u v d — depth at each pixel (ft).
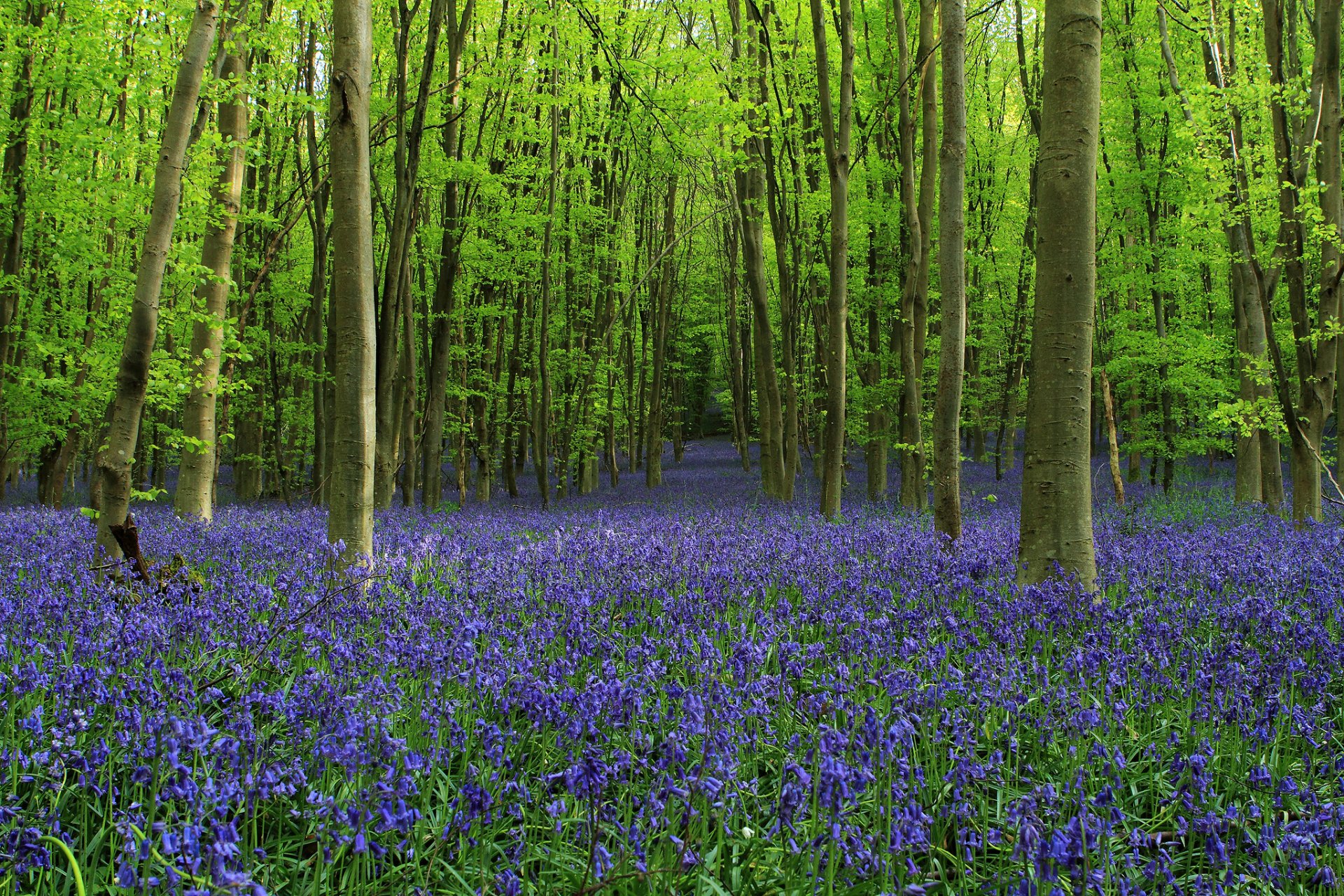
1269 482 48.65
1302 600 20.39
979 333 91.71
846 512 50.52
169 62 39.55
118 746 11.03
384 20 53.83
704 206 110.11
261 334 61.87
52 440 57.52
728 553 26.32
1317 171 40.40
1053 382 21.15
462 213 61.57
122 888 7.63
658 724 12.15
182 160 24.00
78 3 37.55
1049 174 21.24
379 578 20.03
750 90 53.67
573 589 20.39
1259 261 40.50
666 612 17.93
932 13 46.19
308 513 44.93
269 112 50.57
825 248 71.20
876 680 13.44
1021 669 13.88
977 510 52.90
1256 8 45.34
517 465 111.14
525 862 9.18
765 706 11.97
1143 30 58.85
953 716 12.12
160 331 42.60
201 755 10.39
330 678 12.26
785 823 8.52
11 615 15.96
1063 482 21.01
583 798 9.33
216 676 14.21
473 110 61.36
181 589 18.10
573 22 48.70
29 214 41.19
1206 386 59.62
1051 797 9.58
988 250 74.38
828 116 44.93
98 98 54.54
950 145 30.19
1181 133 41.39
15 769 10.01
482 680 12.84
